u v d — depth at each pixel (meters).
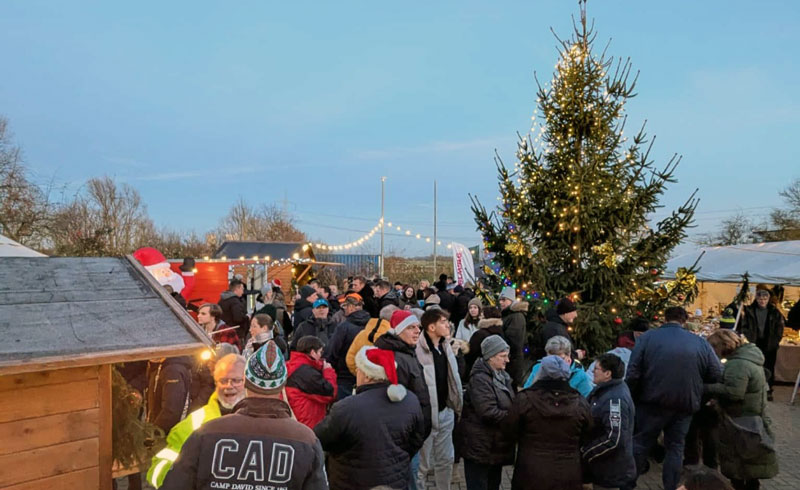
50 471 2.89
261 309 8.05
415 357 4.46
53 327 2.95
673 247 7.78
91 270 3.72
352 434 3.22
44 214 19.58
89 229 23.38
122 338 2.98
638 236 8.11
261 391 2.22
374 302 9.82
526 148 8.55
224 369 3.06
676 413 4.97
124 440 3.39
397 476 3.26
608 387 4.25
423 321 4.75
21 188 19.06
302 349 4.56
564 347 4.67
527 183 8.45
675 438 5.05
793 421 8.02
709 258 12.83
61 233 20.03
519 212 8.13
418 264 37.53
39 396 2.87
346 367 6.18
